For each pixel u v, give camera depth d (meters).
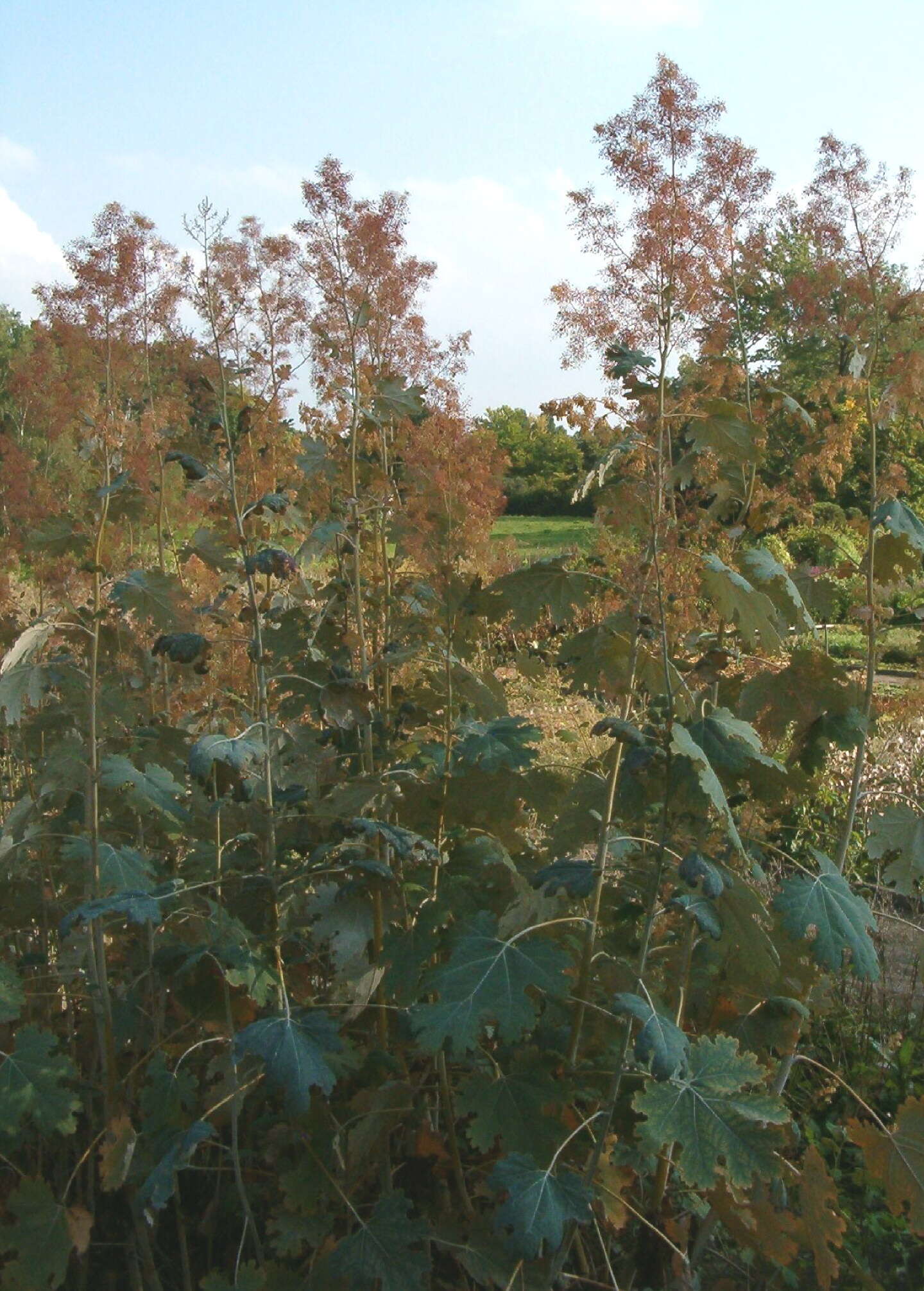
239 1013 2.96
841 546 3.68
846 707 3.37
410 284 3.64
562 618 3.26
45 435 4.06
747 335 3.52
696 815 3.18
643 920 3.42
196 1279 3.17
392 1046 3.19
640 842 3.04
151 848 3.82
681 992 3.05
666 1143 2.69
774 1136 2.39
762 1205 2.81
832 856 5.40
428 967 3.05
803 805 5.60
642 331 2.95
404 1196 2.70
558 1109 2.85
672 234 2.87
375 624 3.75
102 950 3.01
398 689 3.84
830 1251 2.84
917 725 6.17
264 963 2.73
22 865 3.77
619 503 3.13
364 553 3.85
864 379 3.52
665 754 2.74
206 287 3.36
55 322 3.68
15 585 4.28
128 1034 3.09
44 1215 2.69
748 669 3.62
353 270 3.56
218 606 3.62
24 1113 2.68
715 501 3.57
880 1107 4.20
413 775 3.05
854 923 2.85
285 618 3.59
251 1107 3.18
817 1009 3.57
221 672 4.06
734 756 2.81
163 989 3.31
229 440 3.08
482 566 3.79
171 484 4.15
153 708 4.11
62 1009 3.75
